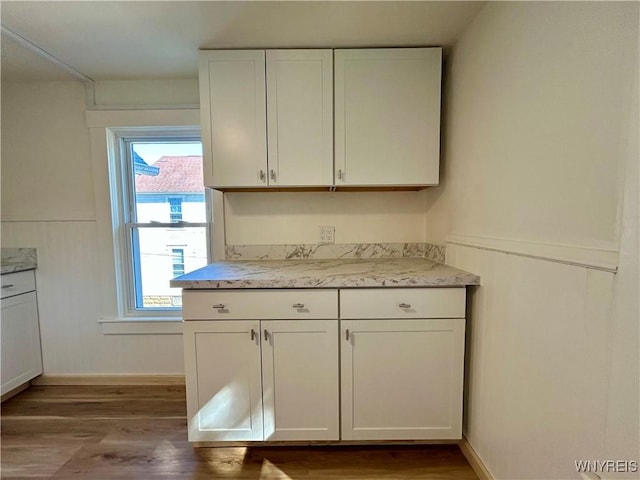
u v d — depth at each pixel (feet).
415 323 4.88
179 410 6.40
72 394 7.02
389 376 4.98
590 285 2.73
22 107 7.00
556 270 3.13
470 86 4.92
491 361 4.35
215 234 6.93
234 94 5.64
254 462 5.01
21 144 7.07
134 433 5.71
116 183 7.30
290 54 5.59
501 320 4.10
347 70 5.62
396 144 5.72
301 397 5.01
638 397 2.33
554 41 3.15
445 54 5.81
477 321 4.73
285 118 5.68
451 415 5.01
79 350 7.43
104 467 4.93
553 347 3.18
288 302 4.87
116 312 7.36
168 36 5.21
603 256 2.60
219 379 4.99
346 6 4.47
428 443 5.38
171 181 7.41
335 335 4.91
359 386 4.99
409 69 5.62
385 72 5.62
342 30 5.08
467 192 5.04
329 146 5.72
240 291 4.88
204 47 5.56
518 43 3.72
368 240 7.04
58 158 7.09
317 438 5.06
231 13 4.61
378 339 4.91
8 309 6.68
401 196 6.97
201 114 5.67
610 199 2.54
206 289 4.88
